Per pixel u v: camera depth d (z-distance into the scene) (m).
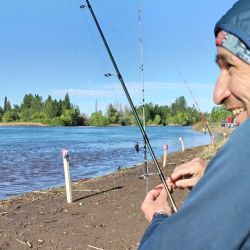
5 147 38.84
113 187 12.67
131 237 7.42
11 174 19.81
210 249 1.12
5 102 139.12
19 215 9.09
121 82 2.96
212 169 1.19
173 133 72.56
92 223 8.34
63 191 12.50
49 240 7.27
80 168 22.23
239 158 1.15
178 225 1.17
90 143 44.94
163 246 1.17
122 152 32.50
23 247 6.91
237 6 1.26
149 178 14.48
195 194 1.19
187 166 1.82
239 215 1.11
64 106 129.38
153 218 1.46
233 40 1.23
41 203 10.48
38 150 35.25
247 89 1.22
